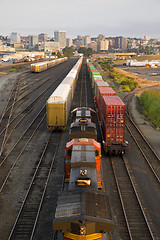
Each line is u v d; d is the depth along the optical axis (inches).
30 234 460.1
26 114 1353.3
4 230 470.0
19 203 555.5
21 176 680.4
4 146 898.1
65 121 1034.1
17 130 1087.0
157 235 459.2
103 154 837.8
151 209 538.9
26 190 609.3
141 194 598.2
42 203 553.6
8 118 1272.1
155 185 643.5
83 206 357.4
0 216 510.3
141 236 456.8
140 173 706.8
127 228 476.1
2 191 604.4
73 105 1571.1
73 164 490.0
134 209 536.4
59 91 1115.9
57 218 348.8
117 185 631.2
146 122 1259.8
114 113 791.7
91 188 415.2
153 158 814.5
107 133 812.0
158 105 1478.8
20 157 807.1
